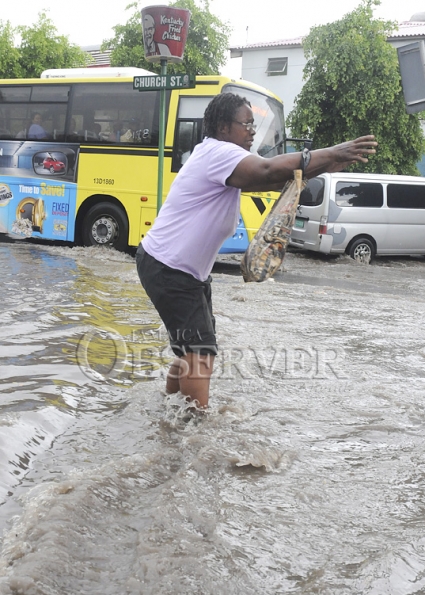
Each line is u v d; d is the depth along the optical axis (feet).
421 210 55.36
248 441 12.11
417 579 8.03
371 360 19.38
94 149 45.83
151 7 34.19
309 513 9.65
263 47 116.57
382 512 9.80
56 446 11.54
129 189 44.93
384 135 76.02
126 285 31.04
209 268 12.71
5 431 11.47
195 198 12.10
